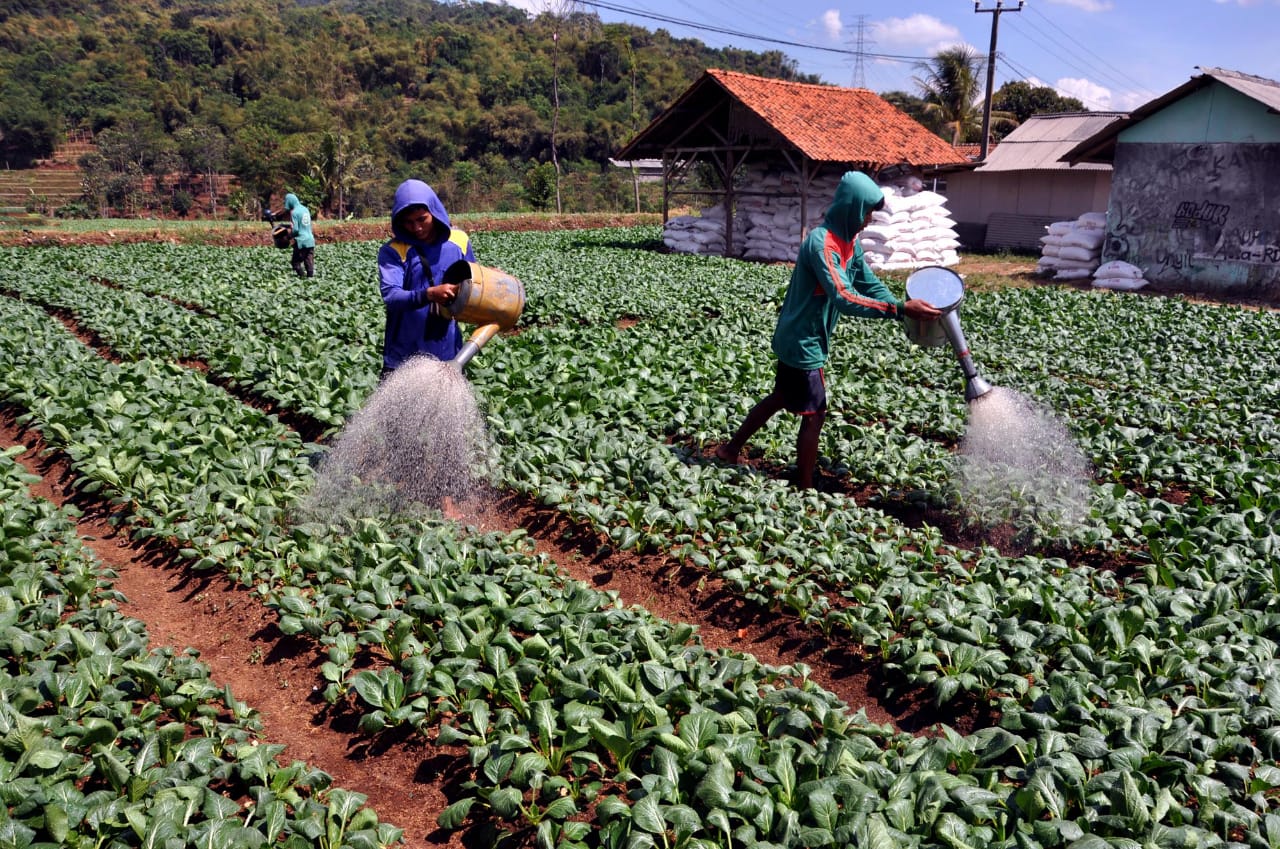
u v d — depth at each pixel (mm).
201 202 92188
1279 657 4684
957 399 9844
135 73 123938
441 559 5680
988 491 6879
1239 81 19781
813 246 6801
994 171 32938
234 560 5875
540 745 4117
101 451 7340
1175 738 3912
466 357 6387
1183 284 21250
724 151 28641
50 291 16375
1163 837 3291
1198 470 7391
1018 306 16875
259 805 3734
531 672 4527
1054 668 4730
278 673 5102
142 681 4566
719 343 12430
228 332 12266
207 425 8055
